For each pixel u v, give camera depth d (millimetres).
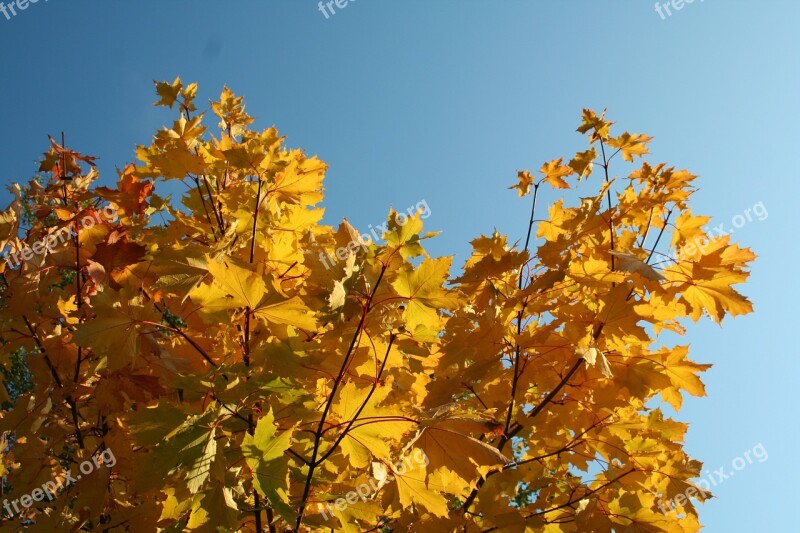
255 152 1989
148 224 2441
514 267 2033
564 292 2117
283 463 1646
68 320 2111
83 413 2203
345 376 1834
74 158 2193
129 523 2027
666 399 2137
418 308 1724
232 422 1784
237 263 1756
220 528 1666
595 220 2113
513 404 2092
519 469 2180
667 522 2035
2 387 2225
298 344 1771
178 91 2422
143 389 1994
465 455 1738
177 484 1642
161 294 2096
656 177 2234
